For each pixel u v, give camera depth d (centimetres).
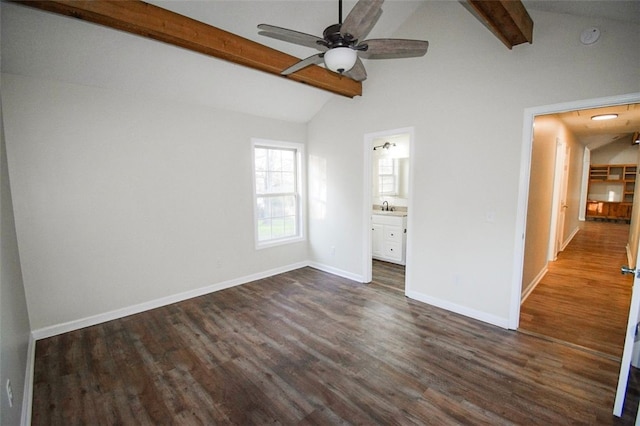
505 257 281
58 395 204
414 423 176
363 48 202
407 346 256
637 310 168
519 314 288
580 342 259
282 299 362
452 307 323
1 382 141
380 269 477
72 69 268
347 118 412
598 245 609
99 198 302
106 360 243
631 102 216
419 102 331
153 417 185
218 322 305
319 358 242
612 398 193
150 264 338
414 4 319
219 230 392
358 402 194
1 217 194
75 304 294
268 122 430
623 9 199
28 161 264
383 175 571
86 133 291
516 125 266
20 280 247
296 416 183
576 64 234
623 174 921
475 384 208
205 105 368
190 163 361
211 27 254
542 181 367
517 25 223
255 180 426
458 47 296
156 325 301
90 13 201
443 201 320
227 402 196
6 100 252
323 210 463
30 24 222
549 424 174
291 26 290
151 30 226
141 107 321
